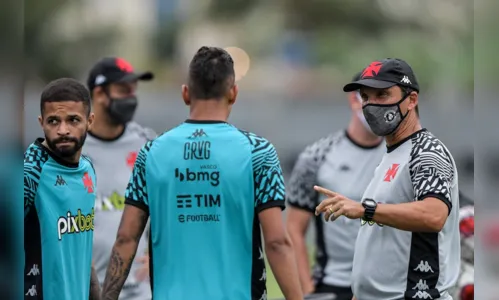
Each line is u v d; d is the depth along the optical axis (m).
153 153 15.82
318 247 22.89
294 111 64.81
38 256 15.77
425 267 16.00
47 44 95.94
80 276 16.48
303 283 22.69
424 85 94.56
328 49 113.69
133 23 127.56
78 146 16.06
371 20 112.31
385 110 16.31
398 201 16.14
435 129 51.00
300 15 118.38
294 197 23.16
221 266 15.44
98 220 22.00
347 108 65.06
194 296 15.39
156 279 15.82
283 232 15.58
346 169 22.84
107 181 22.36
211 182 15.48
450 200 15.55
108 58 23.00
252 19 124.56
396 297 16.17
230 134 15.68
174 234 15.57
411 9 108.62
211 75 15.72
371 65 16.67
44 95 15.99
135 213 15.97
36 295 15.71
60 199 16.00
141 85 101.38
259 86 114.69
